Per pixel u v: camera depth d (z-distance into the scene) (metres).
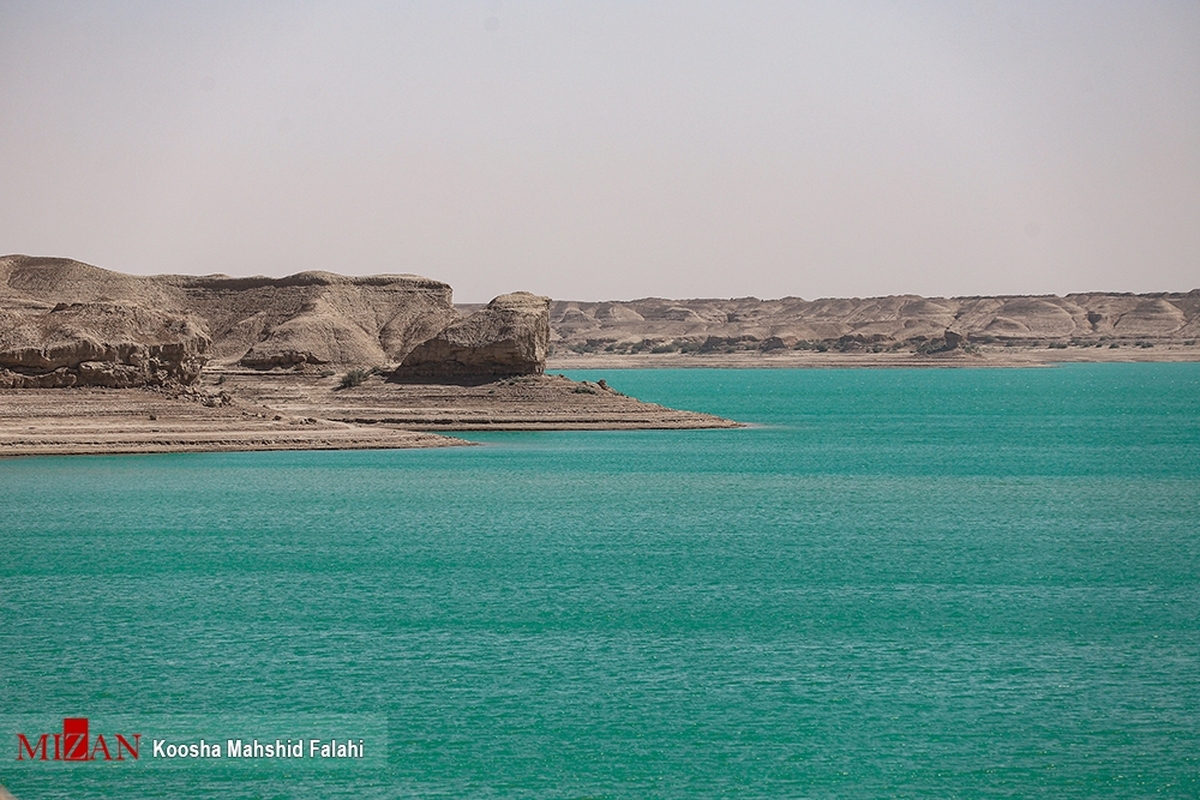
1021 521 92.88
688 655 52.91
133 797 38.81
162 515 91.06
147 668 50.75
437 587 66.19
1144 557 77.00
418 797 38.84
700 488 111.62
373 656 52.47
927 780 40.06
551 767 40.84
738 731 44.00
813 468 131.75
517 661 51.81
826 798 38.78
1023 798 38.88
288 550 77.25
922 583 68.31
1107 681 49.53
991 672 50.75
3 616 59.22
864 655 53.09
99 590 65.00
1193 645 54.97
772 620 59.06
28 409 136.50
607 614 60.12
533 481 114.81
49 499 99.00
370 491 106.12
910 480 121.19
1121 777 40.31
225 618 58.88
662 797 38.91
